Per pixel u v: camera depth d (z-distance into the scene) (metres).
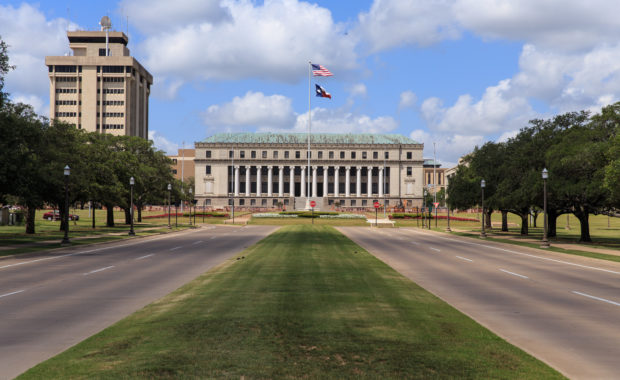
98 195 59.91
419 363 7.47
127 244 38.56
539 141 48.53
